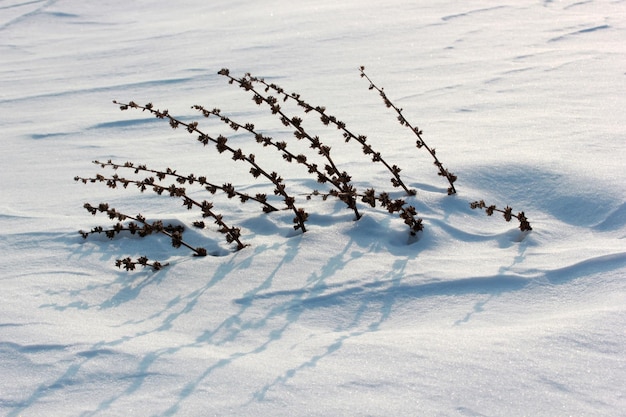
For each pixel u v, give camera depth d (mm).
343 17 9219
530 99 5164
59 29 10531
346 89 6117
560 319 2209
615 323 2137
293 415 1843
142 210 3596
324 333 2275
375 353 2090
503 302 2385
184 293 2613
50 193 4074
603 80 5504
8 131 5777
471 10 8930
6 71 8273
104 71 7824
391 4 9703
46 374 2123
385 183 3529
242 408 1887
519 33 7633
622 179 3207
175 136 5195
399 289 2506
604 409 1780
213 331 2322
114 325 2410
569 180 3277
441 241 2887
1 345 2295
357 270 2650
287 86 6430
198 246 3059
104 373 2102
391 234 2943
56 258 3041
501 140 4141
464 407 1822
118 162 4664
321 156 4230
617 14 8195
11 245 3229
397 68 6668
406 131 4656
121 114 5996
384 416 1810
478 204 3045
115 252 3061
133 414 1903
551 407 1801
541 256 2662
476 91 5598
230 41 8594
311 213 3221
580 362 1964
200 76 7148
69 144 5227
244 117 5520
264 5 10789
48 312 2529
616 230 2895
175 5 11547
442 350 2068
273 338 2254
